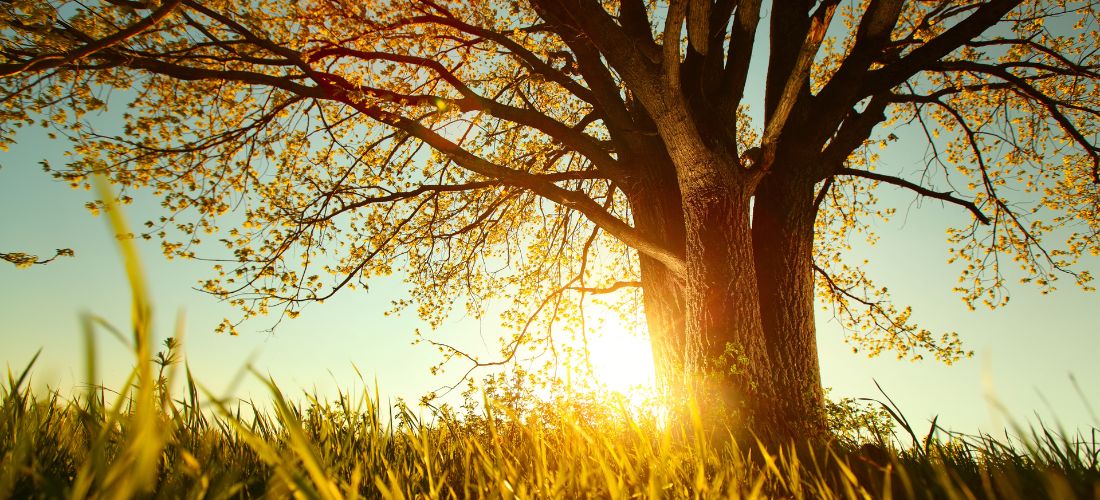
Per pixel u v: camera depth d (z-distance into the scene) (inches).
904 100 370.6
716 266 257.8
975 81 432.1
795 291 306.7
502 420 118.1
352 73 318.0
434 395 152.4
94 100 270.7
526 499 64.1
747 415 219.0
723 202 265.1
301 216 335.6
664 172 322.7
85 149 289.3
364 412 88.4
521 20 400.8
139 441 28.6
